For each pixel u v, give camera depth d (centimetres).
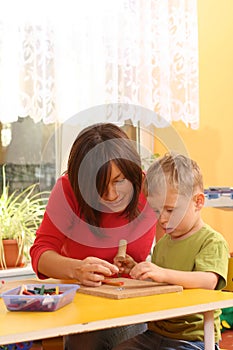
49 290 164
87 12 322
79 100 322
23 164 338
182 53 346
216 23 356
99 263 182
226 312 325
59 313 147
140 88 337
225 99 352
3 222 311
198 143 361
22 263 311
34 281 195
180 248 200
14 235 309
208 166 358
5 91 304
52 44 312
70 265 186
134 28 333
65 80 319
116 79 327
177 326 190
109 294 166
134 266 194
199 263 189
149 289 171
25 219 317
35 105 308
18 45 306
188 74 349
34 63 307
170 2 344
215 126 356
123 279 188
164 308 151
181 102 347
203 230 199
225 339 309
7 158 335
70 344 209
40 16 309
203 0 358
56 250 203
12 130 336
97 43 325
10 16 304
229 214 351
